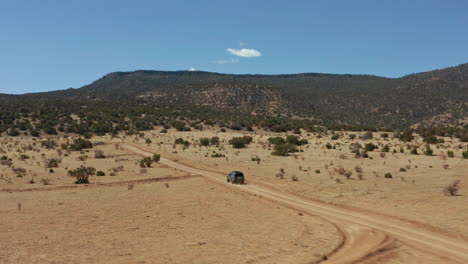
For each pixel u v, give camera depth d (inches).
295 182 1617.9
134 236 788.0
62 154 3122.5
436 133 5236.2
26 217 979.9
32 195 1336.1
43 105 7578.7
